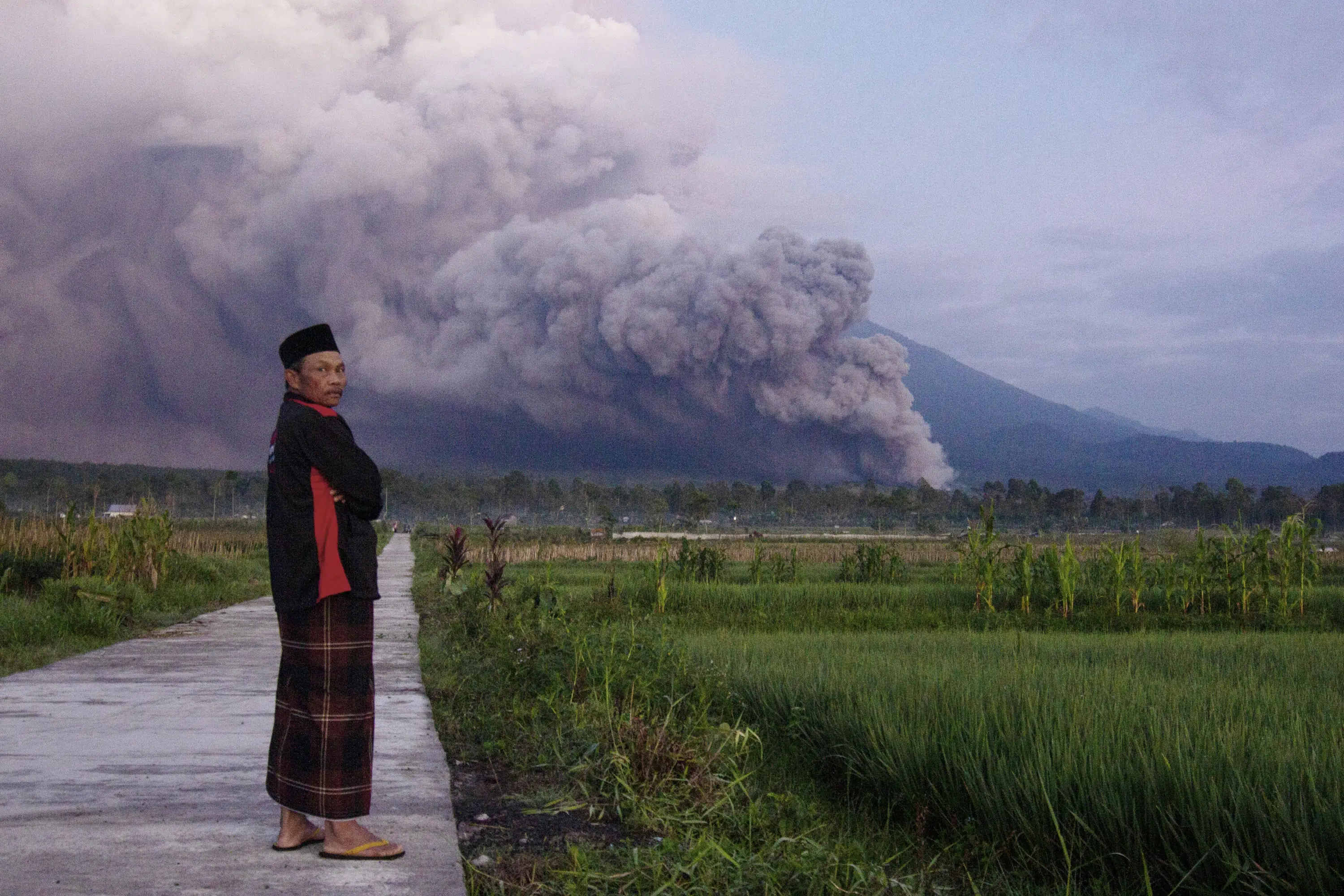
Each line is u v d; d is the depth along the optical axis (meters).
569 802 4.48
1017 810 4.15
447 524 95.69
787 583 24.03
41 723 6.07
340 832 3.43
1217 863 3.61
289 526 3.38
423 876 3.28
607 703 6.20
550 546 42.28
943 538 83.94
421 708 6.88
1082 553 23.25
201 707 6.72
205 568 19.31
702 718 5.50
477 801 4.54
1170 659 9.17
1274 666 8.65
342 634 3.40
